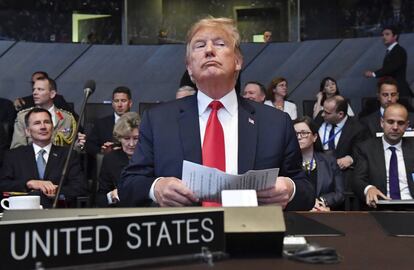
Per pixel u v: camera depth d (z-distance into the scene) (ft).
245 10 30.50
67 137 16.38
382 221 5.18
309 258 3.57
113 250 3.34
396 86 17.92
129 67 30.48
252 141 6.02
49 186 12.33
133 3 30.81
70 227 3.26
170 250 3.48
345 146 16.67
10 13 29.84
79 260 3.26
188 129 6.09
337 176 13.01
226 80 6.01
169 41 30.86
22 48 29.89
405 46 28.68
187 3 30.86
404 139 13.44
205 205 5.17
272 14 30.32
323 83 21.95
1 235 3.11
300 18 30.09
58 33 30.35
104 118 18.31
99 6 30.71
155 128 6.17
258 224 3.72
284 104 21.83
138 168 6.12
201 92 6.18
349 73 29.12
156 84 30.32
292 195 5.87
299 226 4.78
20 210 4.04
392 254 3.78
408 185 13.07
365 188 12.92
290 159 6.18
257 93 17.76
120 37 30.73
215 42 6.01
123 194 6.09
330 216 5.53
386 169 13.21
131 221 3.40
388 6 29.14
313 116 21.95
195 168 4.93
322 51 29.78
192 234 3.55
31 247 3.17
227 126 6.09
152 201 5.90
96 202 12.69
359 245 4.11
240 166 5.92
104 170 12.82
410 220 5.23
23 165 13.17
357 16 29.68
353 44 29.60
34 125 13.29
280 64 29.91
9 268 3.12
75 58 30.27
